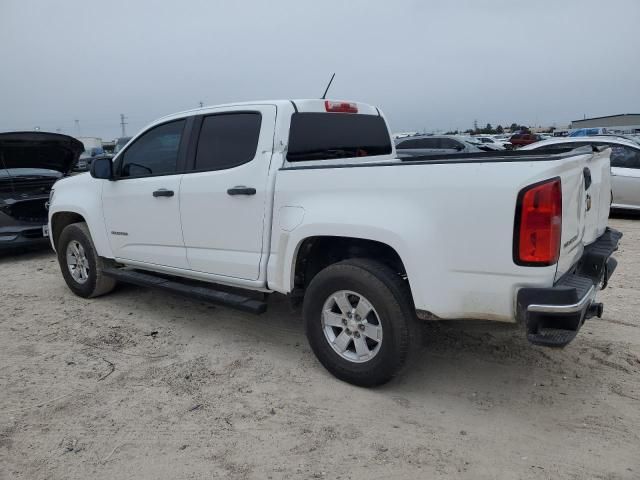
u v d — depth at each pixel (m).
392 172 3.35
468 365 4.08
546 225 2.87
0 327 5.16
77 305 5.81
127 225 5.20
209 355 4.38
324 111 4.48
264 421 3.37
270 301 5.72
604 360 4.06
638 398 3.52
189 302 5.80
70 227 5.92
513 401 3.55
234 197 4.18
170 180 4.69
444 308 3.21
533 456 2.96
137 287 6.41
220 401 3.62
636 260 7.21
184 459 2.99
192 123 4.62
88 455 3.05
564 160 2.95
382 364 3.52
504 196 2.94
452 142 17.80
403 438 3.16
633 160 10.48
